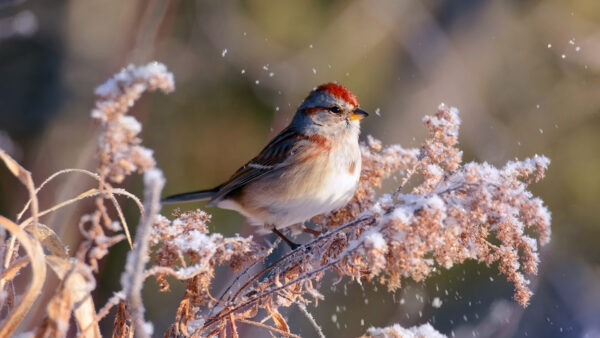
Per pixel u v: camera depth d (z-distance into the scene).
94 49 14.09
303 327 11.01
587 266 13.77
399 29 14.90
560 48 16.19
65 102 13.73
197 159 12.22
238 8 13.66
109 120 3.46
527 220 4.35
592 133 15.57
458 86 15.09
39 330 3.50
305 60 13.34
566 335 12.37
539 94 15.92
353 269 4.35
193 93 12.71
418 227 4.00
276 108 12.23
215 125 12.49
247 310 4.67
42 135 13.53
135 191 12.13
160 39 13.70
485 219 4.26
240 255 4.83
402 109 14.70
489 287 12.11
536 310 12.72
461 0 15.73
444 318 11.67
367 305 11.57
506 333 10.51
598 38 16.19
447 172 4.99
